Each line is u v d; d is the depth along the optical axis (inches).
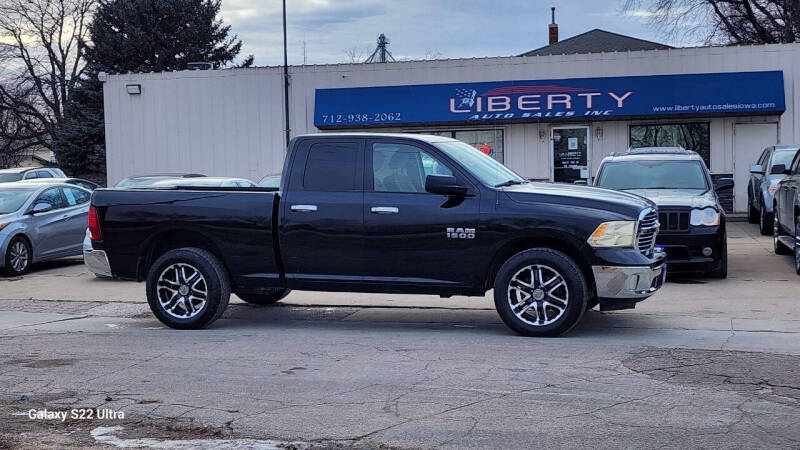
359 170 346.3
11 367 286.2
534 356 291.7
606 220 318.0
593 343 314.5
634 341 318.0
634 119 887.7
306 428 215.2
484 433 209.0
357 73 947.3
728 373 263.9
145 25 1881.2
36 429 218.1
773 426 211.5
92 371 278.2
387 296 453.7
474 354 296.8
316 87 962.1
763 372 264.4
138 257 366.3
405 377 264.2
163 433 213.6
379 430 212.7
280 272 352.8
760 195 711.1
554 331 323.6
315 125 944.3
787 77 858.8
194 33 1903.3
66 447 204.5
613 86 876.6
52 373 276.4
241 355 300.4
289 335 341.1
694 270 469.1
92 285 532.7
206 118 1001.5
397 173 343.0
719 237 463.5
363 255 341.4
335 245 343.6
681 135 894.4
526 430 210.7
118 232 366.3
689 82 862.5
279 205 349.4
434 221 333.1
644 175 521.7
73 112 1744.6
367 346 314.7
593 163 910.4
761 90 847.7
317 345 317.7
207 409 232.8
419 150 342.3
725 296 426.0
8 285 542.9
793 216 500.4
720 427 211.2
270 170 987.3
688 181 512.7
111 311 425.7
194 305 358.9
